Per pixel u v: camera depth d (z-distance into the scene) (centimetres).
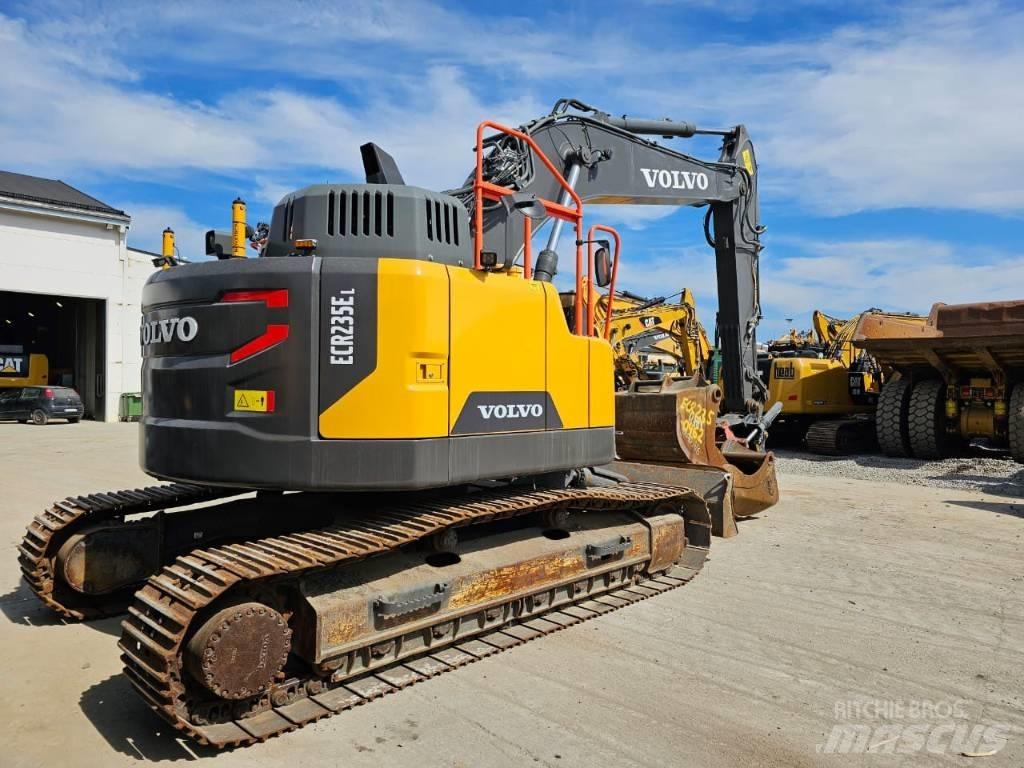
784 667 446
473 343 445
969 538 790
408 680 410
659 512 656
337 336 406
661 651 468
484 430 452
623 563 567
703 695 406
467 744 350
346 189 440
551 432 500
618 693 407
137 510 545
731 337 1005
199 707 351
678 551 631
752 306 1023
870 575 647
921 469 1305
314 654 375
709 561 691
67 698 400
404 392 411
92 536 505
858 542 770
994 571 662
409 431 411
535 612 502
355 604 390
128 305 2747
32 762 334
